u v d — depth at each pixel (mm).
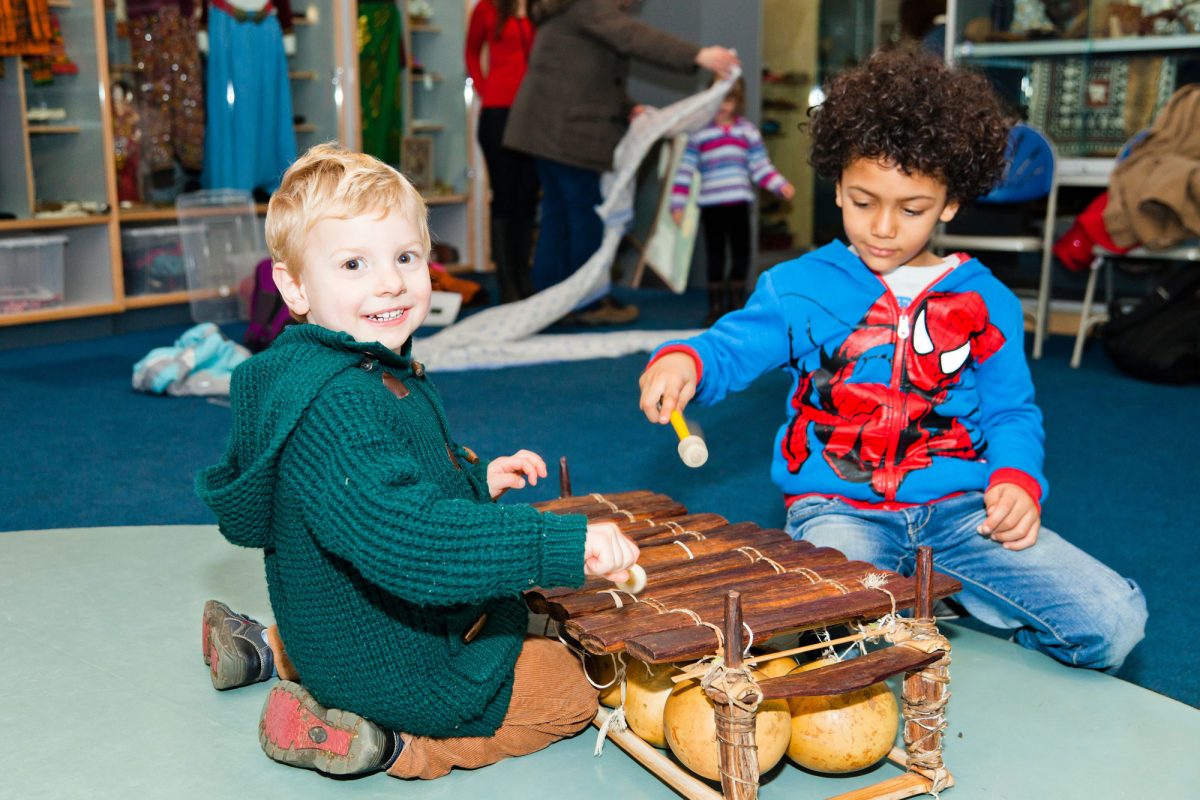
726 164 4867
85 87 4793
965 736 1394
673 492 2637
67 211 4766
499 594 1072
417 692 1198
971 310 1637
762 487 2682
